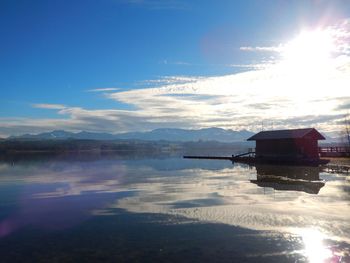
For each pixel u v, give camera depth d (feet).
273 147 252.62
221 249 56.70
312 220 73.56
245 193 111.96
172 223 73.61
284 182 137.18
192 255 54.29
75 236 65.16
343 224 69.92
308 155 231.30
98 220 77.56
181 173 193.57
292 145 240.32
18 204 99.50
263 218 76.18
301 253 54.24
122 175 186.91
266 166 225.97
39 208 92.94
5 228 71.41
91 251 56.75
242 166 235.20
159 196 109.91
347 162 219.20
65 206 95.40
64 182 155.53
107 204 97.30
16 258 54.08
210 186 132.46
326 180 139.33
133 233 66.54
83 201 103.14
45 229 70.49
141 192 119.85
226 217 77.92
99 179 166.61
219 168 224.12
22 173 209.26
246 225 70.85
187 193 115.44
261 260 51.70
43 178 175.52
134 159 405.39
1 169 249.55
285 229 67.36
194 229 68.69
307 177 151.64
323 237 61.82
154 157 468.75
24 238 64.28
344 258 51.93
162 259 52.90
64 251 56.90
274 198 100.94
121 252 56.13
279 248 56.65
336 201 94.43
